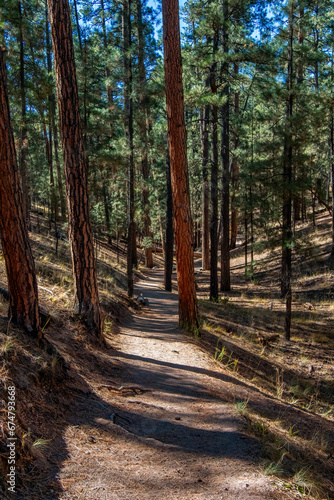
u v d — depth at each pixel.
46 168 26.86
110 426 3.99
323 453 4.96
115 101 21.09
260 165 12.16
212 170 16.72
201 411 4.98
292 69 12.82
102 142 14.77
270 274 22.56
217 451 3.73
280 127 12.08
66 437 3.48
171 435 4.10
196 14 15.13
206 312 14.31
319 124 12.24
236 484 3.05
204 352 8.37
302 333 13.55
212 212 17.05
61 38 6.59
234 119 19.52
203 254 29.08
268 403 6.54
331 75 18.31
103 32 21.89
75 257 7.01
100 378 5.46
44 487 2.63
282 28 12.88
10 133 4.42
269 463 3.54
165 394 5.46
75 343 6.18
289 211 12.19
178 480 3.08
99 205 22.73
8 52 12.55
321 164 21.30
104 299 10.66
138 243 36.78
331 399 9.09
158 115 17.58
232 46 15.34
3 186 4.43
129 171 13.31
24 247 4.64
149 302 15.38
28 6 12.79
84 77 13.45
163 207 30.39
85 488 2.75
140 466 3.26
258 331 13.20
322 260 20.36
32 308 4.76
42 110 13.58
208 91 13.95
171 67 8.91
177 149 9.10
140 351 7.61
